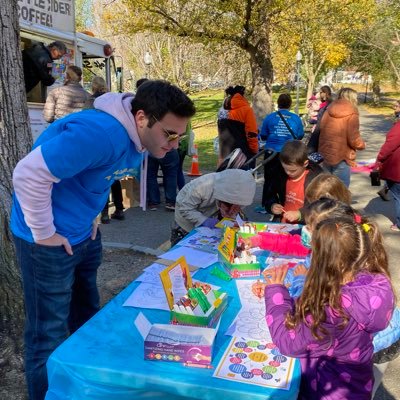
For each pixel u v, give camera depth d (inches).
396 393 109.5
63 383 63.4
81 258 86.1
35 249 78.2
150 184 269.9
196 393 58.2
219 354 64.7
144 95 73.1
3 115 113.1
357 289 62.5
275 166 153.1
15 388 106.0
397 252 200.2
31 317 83.7
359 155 493.0
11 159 115.4
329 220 65.7
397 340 79.1
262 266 99.2
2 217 116.2
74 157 68.1
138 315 75.0
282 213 147.2
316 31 526.9
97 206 84.0
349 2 516.7
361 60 1176.8
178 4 491.8
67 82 223.6
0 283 118.8
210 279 91.3
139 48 937.5
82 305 99.4
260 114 505.7
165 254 104.0
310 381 66.3
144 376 59.9
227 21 466.6
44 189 70.2
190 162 455.5
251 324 73.4
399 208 224.7
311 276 64.0
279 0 435.8
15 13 112.2
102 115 73.3
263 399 56.2
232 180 116.3
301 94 1796.3
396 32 933.2
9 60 111.8
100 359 63.2
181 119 74.5
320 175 111.7
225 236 98.3
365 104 1398.9
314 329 61.2
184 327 65.4
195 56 936.3
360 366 65.0
